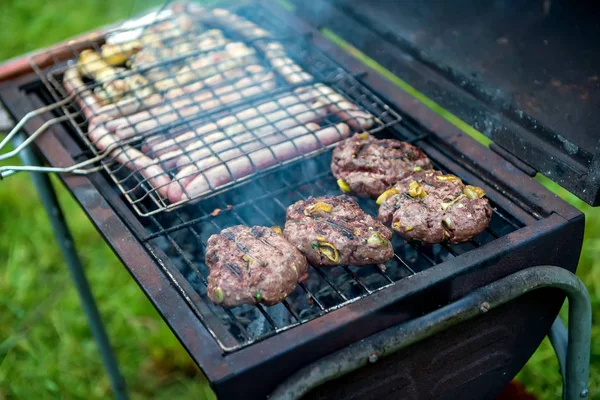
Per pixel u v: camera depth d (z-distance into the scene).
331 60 1.28
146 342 1.58
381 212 0.99
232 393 0.84
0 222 1.90
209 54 1.27
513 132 1.06
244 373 0.83
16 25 2.52
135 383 1.52
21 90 1.25
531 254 0.96
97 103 1.19
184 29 1.34
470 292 0.92
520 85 1.13
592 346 1.43
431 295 0.90
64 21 2.51
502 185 1.04
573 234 0.98
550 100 1.10
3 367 1.54
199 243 1.11
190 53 1.27
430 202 0.98
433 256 1.09
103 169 1.12
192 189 1.04
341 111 1.15
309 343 0.85
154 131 1.13
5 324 1.63
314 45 1.31
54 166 1.09
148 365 1.55
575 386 1.06
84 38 1.31
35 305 1.67
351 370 0.87
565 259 1.00
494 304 0.91
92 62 1.26
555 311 1.02
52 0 2.66
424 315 0.90
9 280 1.71
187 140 1.11
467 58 1.18
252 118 1.13
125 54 1.29
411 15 1.27
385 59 1.25
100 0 2.62
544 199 1.00
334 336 0.87
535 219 0.99
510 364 1.04
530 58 1.17
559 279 0.95
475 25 1.24
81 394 1.50
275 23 1.37
